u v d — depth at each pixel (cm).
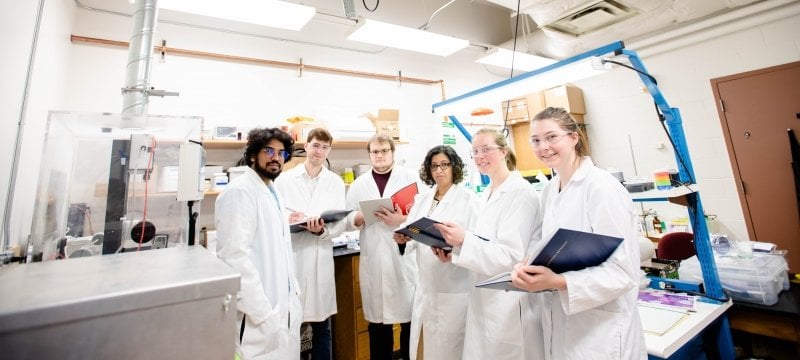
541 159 111
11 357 40
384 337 197
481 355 126
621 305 91
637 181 152
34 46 160
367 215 174
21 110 147
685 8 290
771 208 291
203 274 55
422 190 216
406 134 375
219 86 280
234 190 131
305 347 219
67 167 114
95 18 241
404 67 386
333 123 293
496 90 172
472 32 407
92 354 44
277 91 305
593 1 256
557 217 105
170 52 263
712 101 322
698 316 123
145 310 47
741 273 146
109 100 238
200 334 51
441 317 145
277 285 134
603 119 400
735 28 302
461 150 421
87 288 47
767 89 293
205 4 194
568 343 95
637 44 352
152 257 69
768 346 169
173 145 126
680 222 325
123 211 118
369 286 197
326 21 335
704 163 326
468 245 114
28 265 62
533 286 86
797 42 280
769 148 292
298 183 202
